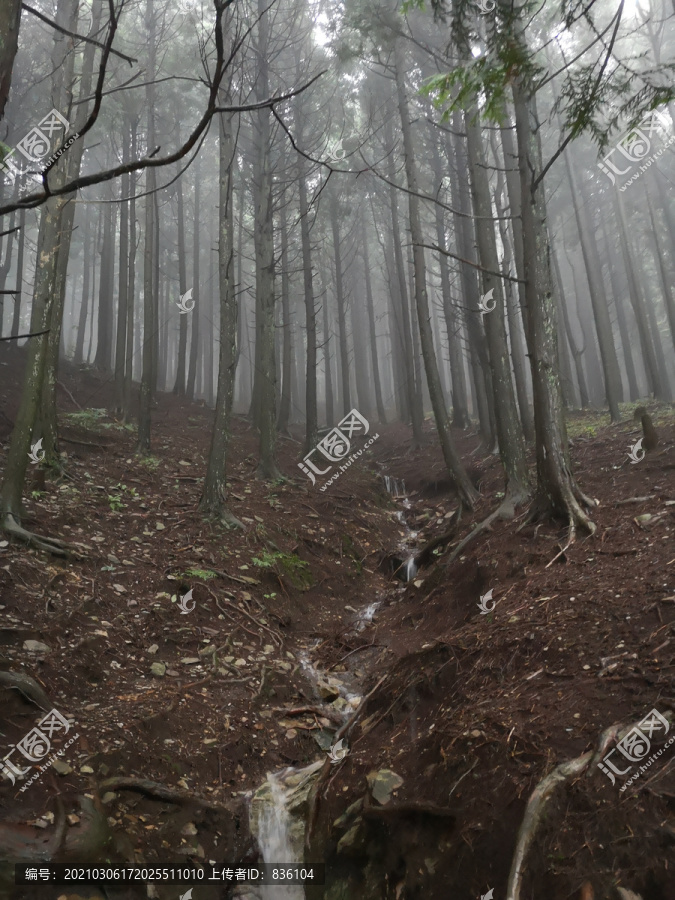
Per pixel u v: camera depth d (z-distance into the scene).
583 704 3.84
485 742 3.87
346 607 8.80
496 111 3.45
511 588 6.25
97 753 4.31
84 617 6.05
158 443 13.22
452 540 9.23
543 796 3.21
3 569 6.04
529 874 2.98
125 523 8.45
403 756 4.47
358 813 4.11
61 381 16.58
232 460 13.20
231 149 10.09
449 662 5.25
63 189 1.92
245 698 5.86
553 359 7.37
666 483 7.29
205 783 4.70
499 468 12.26
